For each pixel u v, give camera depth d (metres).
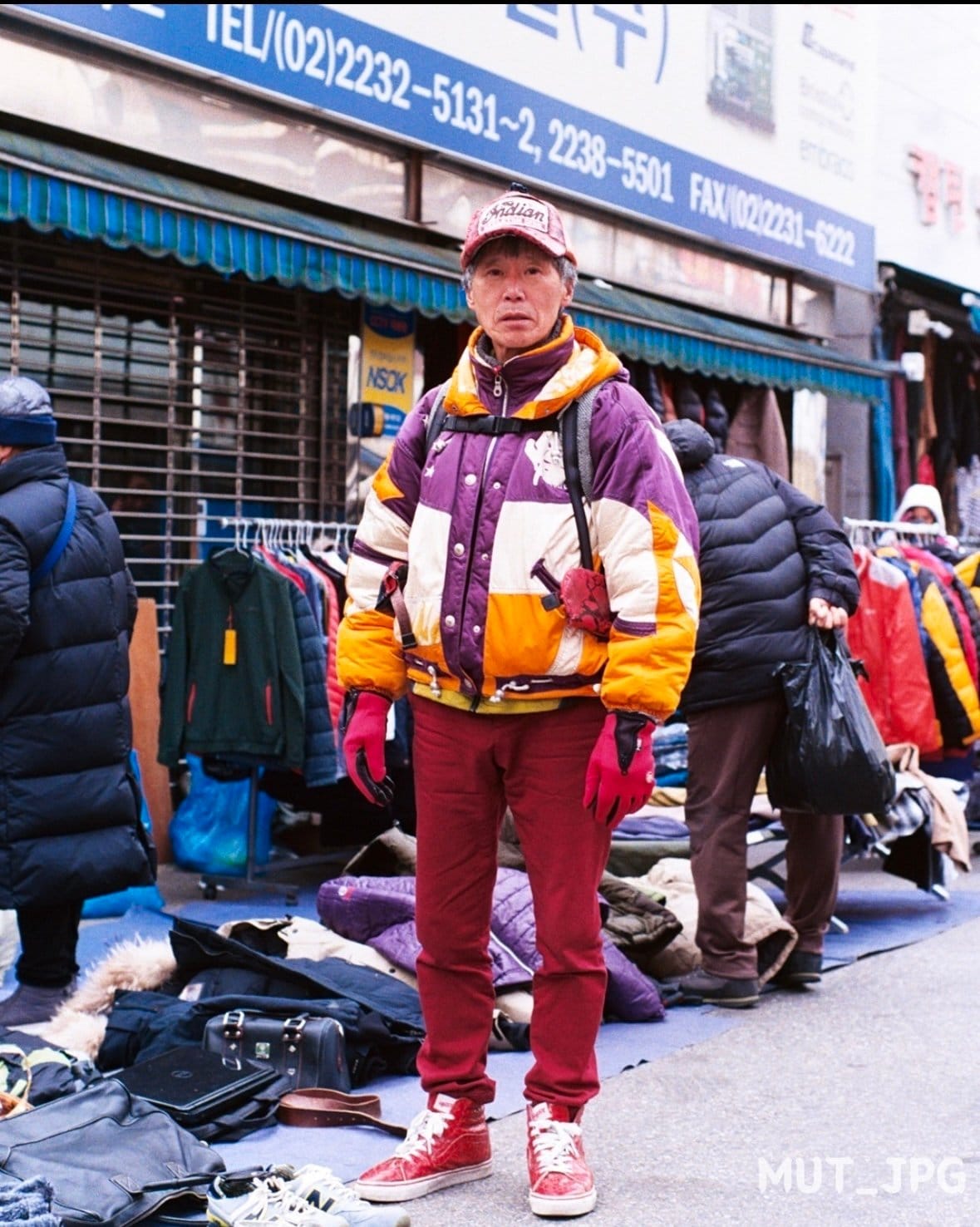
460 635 3.18
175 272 7.50
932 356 13.26
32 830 4.32
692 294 10.62
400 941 4.66
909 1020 4.80
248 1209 2.90
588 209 9.63
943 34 13.25
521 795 3.28
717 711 4.95
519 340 3.20
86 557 4.44
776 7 11.16
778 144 11.23
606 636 3.19
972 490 13.81
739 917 4.95
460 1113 3.38
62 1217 2.89
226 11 7.04
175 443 7.56
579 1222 3.17
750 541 5.00
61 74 6.46
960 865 6.88
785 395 11.71
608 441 3.13
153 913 6.13
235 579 6.32
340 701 6.52
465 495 3.19
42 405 4.45
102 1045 4.14
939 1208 3.27
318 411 8.29
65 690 4.36
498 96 8.68
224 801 6.97
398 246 7.21
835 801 4.95
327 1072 3.88
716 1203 3.29
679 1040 4.56
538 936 3.30
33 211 5.56
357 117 7.79
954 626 7.25
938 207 13.27
